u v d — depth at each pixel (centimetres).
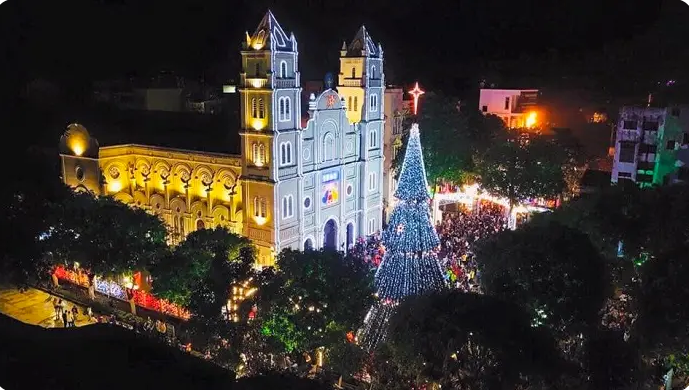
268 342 3606
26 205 4066
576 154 8231
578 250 3606
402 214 4156
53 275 5634
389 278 4131
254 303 3766
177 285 4381
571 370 2914
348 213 7338
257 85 5859
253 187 6125
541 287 3522
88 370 2183
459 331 2836
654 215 4200
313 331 3638
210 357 3775
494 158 7219
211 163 6581
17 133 7588
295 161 6231
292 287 3803
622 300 4322
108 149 6900
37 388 2062
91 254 4844
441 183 8356
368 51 7262
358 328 3966
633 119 6550
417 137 4159
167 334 4319
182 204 6888
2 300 5319
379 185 7862
